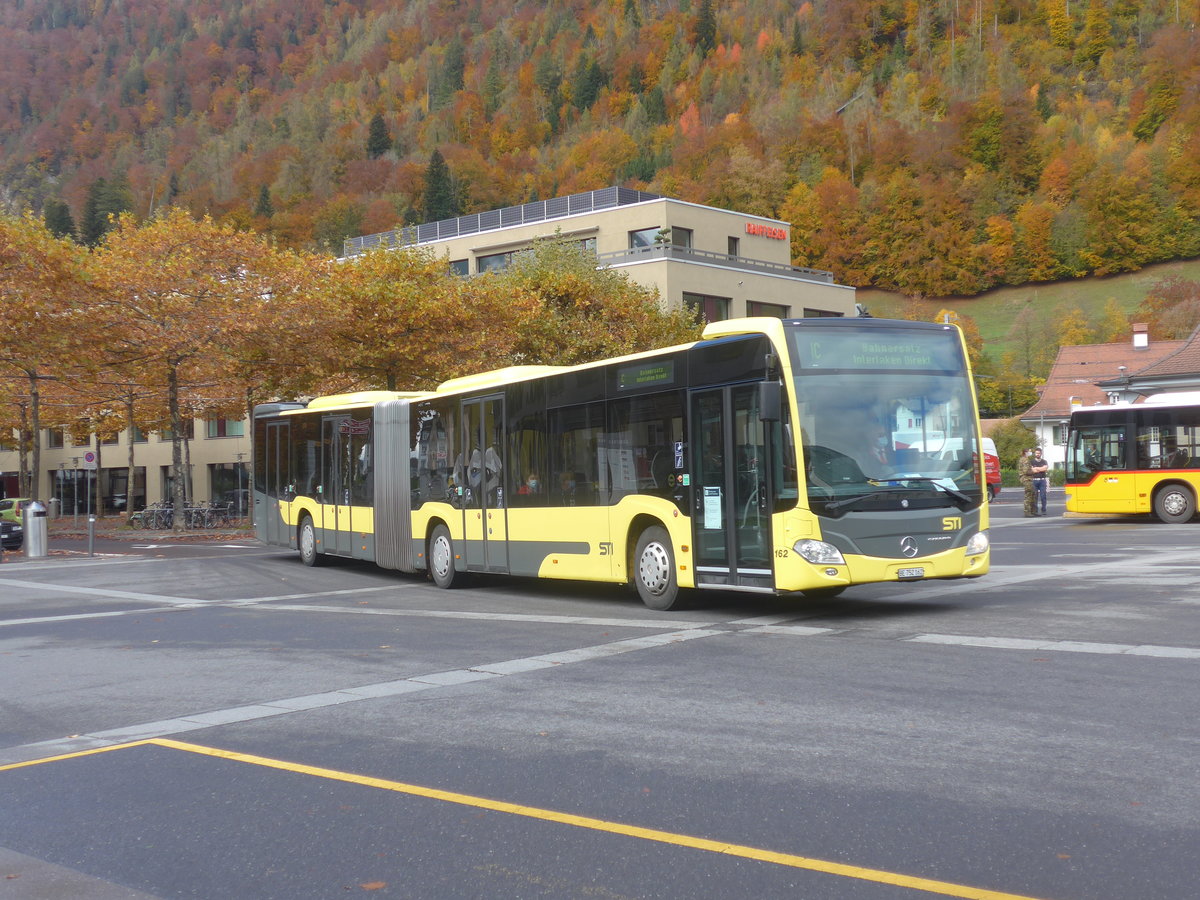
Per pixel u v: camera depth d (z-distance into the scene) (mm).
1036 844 4836
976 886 4395
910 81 175375
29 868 5062
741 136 153375
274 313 34062
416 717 7887
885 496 12102
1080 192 146625
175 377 36375
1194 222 141750
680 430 13391
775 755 6457
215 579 20391
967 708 7465
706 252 58469
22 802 6184
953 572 12297
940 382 12695
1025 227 147250
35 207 191875
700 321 50938
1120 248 144250
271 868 4941
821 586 11898
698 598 14977
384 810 5711
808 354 12227
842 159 156875
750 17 199250
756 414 12352
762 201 149000
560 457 15406
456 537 17641
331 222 136625
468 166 143000
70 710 8734
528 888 4578
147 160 195125
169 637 12703
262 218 142500
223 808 5887
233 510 51344
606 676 9188
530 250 50594
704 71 180125
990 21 187250
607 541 14523
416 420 19000
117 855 5207
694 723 7348
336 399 22656
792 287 61219
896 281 149250
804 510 11898
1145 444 27859
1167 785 5602
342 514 21688
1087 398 80562
